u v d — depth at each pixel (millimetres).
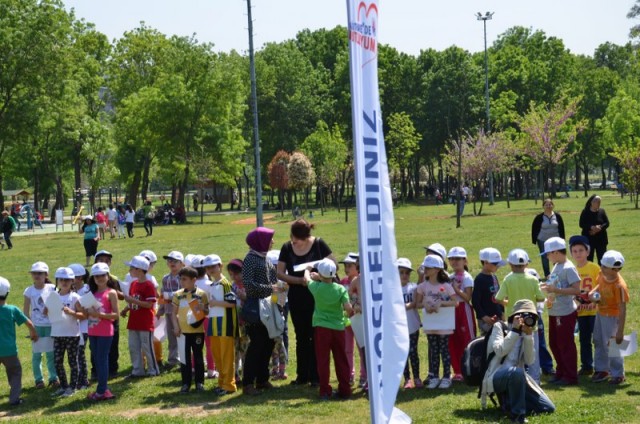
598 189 112250
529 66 98750
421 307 11633
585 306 11859
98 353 11867
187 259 14031
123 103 78938
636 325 14828
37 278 13086
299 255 12039
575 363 11289
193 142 71312
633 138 89750
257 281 11594
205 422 10031
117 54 85062
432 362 11578
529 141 73562
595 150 105000
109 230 52281
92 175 79938
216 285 11867
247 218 70375
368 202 7148
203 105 72188
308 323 12164
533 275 11562
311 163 77562
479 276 11648
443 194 97438
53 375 13086
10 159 78688
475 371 10117
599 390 10844
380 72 97562
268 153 93875
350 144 97562
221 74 73188
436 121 95188
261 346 11766
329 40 109250
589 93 104750
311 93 96875
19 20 59062
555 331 11398
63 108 63625
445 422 9547
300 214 67875
